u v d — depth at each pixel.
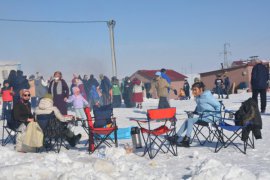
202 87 8.45
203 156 6.96
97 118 8.77
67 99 12.38
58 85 12.28
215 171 5.07
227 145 7.81
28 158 7.37
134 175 5.54
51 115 8.40
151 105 23.72
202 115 8.07
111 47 25.31
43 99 8.56
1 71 30.06
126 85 22.53
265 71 13.37
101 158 7.21
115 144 8.27
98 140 9.14
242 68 35.84
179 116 14.34
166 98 14.27
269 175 4.98
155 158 7.21
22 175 5.41
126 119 14.93
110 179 5.25
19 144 8.57
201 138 9.30
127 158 7.27
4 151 7.89
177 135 8.27
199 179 5.03
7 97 17.22
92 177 5.21
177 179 5.47
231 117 8.34
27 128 8.34
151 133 7.46
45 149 8.88
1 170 5.42
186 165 6.45
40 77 21.69
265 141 8.40
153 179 5.28
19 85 15.84
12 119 9.22
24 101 9.19
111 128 8.10
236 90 36.25
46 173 5.52
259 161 6.50
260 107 14.77
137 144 8.25
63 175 5.26
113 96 22.56
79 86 19.78
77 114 13.67
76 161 6.74
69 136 9.02
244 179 4.88
